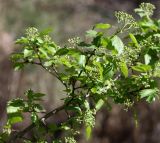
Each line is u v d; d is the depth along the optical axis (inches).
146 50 176.9
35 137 178.7
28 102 175.6
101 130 518.0
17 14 561.9
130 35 169.9
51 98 473.1
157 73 177.2
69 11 573.6
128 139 522.3
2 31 537.6
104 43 163.0
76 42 170.6
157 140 519.5
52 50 172.2
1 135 176.2
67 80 178.5
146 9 194.2
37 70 498.3
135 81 177.5
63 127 177.0
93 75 170.1
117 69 169.5
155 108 521.0
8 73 496.7
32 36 172.6
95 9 582.2
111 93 175.5
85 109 177.5
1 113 294.5
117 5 593.3
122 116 517.7
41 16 563.8
